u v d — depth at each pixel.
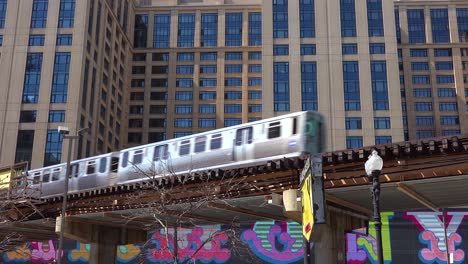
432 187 24.38
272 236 58.97
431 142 20.48
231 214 32.56
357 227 31.09
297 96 88.12
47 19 87.25
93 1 91.12
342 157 22.83
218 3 123.50
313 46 90.69
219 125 113.56
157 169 33.69
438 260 55.81
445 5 121.81
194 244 58.53
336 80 88.81
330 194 26.33
